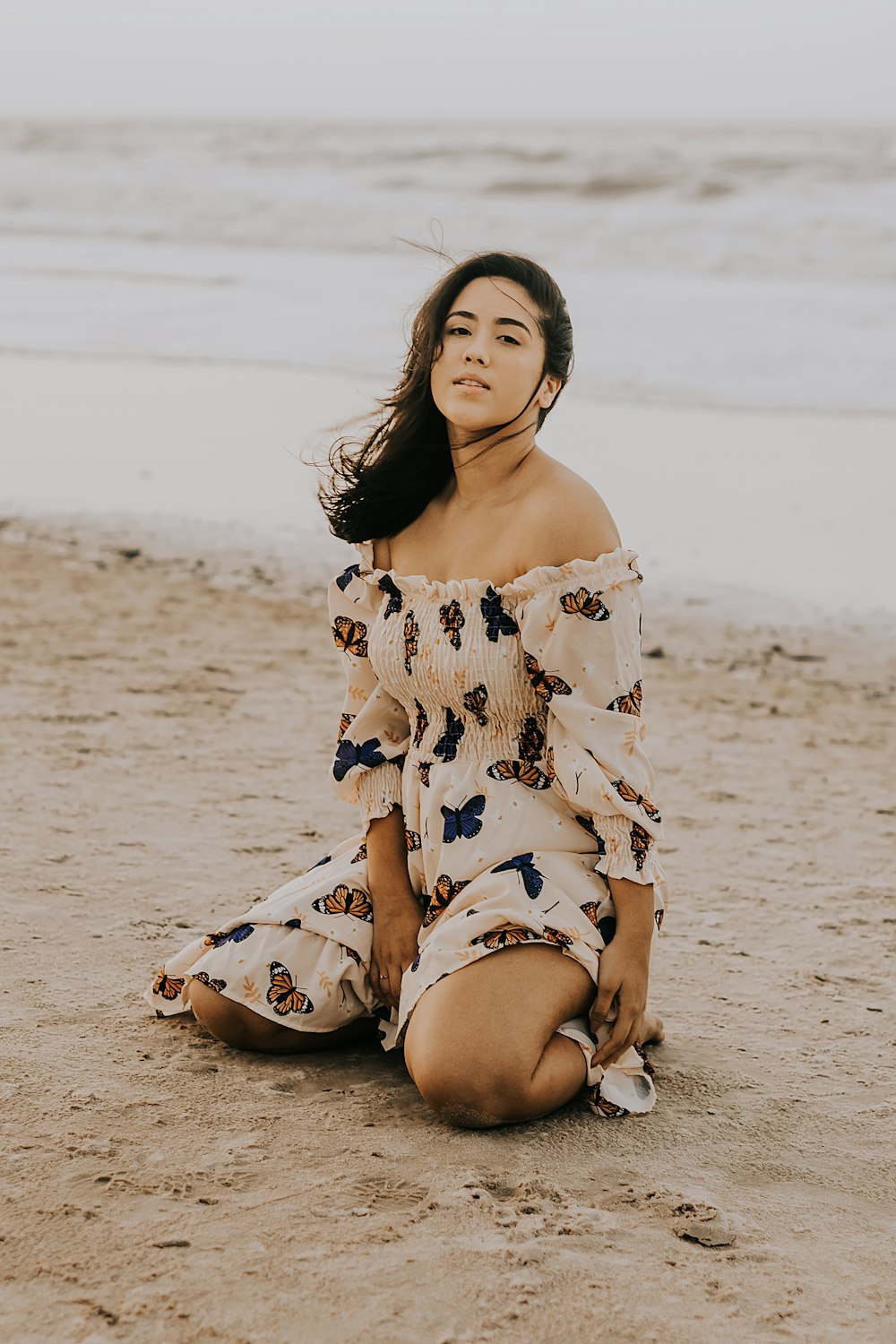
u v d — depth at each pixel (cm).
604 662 280
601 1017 279
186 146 3703
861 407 1343
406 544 308
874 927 392
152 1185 242
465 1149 262
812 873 435
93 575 812
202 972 295
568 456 1134
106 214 2992
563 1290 216
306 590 798
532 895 278
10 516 940
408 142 3547
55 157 3597
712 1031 324
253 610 754
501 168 3189
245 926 304
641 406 1342
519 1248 227
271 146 3650
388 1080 294
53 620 716
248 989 294
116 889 389
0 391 1359
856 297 1961
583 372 1495
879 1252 234
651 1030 309
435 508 307
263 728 560
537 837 287
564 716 280
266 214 2883
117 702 586
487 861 286
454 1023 267
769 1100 289
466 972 272
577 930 276
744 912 402
